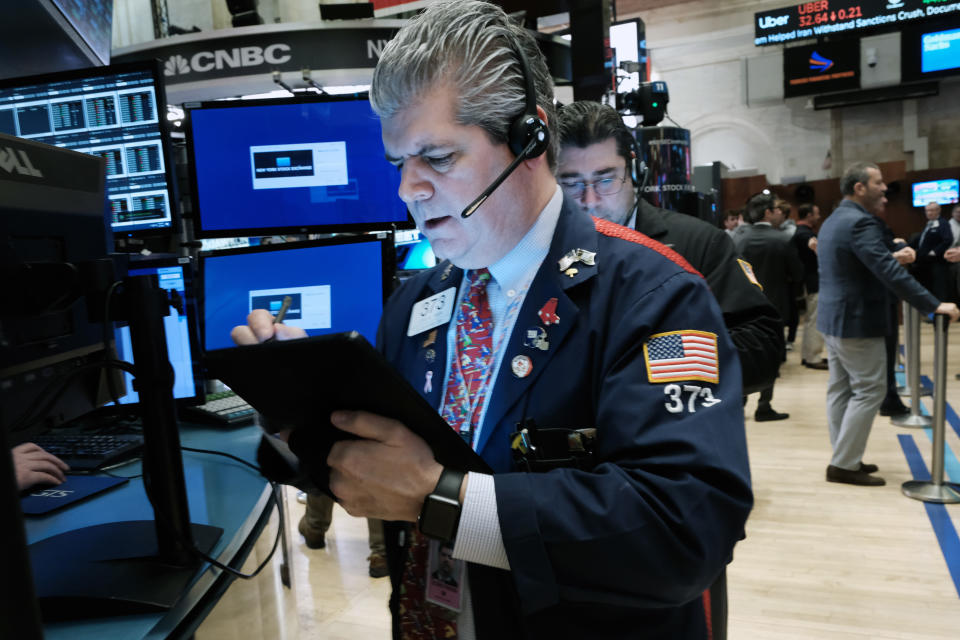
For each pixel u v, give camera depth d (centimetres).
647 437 63
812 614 230
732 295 156
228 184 180
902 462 366
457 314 84
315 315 174
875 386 330
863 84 1034
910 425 425
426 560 79
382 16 347
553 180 79
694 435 62
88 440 139
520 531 60
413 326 87
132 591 71
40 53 150
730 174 1055
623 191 147
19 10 125
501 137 70
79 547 82
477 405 77
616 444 65
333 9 325
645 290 70
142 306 77
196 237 181
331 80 325
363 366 57
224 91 334
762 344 151
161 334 79
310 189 182
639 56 312
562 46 319
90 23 154
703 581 62
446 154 68
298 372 62
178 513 77
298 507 347
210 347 174
